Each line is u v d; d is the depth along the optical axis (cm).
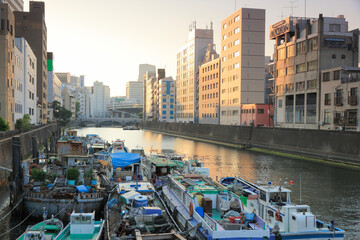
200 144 9938
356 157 5472
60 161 3966
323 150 6266
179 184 2681
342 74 6506
